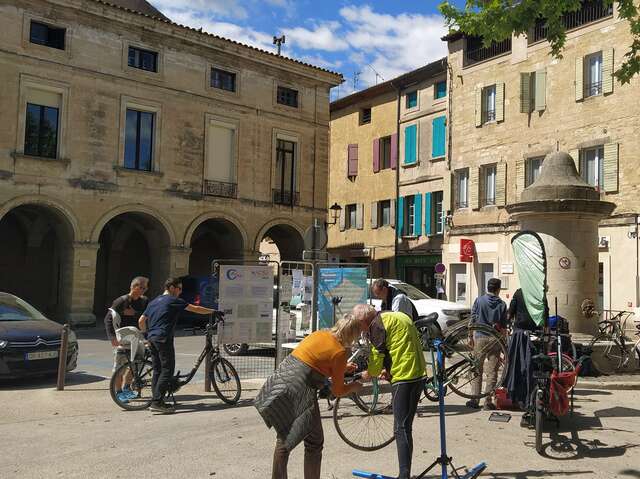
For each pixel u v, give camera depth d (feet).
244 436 24.58
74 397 32.78
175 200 90.58
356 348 23.89
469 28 32.71
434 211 104.06
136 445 23.12
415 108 108.88
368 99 120.88
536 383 24.75
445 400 31.94
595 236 39.73
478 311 31.01
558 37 32.45
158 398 28.86
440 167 101.96
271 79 101.71
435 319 22.09
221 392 31.01
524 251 28.19
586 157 79.05
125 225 102.42
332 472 20.10
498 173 89.10
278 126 102.58
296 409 16.40
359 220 121.29
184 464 20.77
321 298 40.27
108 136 84.53
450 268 96.02
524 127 85.92
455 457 21.91
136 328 30.96
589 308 39.04
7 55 76.43
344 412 22.80
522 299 29.40
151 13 102.89
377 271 116.16
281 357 37.91
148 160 89.15
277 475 16.39
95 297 103.45
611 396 33.63
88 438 24.16
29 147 78.84
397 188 111.75
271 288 37.42
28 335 36.60
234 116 97.19
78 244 81.66
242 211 97.66
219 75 96.89
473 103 94.17
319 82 107.65
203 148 93.71
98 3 82.17
